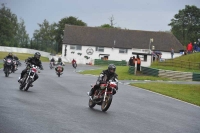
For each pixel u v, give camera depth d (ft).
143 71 312.71
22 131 62.23
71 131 65.82
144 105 123.75
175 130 79.30
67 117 81.46
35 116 78.59
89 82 210.79
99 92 99.19
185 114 111.55
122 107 111.96
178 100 155.94
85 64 602.03
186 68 344.28
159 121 90.43
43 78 219.61
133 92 170.91
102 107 98.63
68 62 613.93
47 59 607.78
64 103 107.24
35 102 102.53
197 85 226.79
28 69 134.41
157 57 434.30
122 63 588.91
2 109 84.33
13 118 73.82
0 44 644.69
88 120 80.12
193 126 88.48
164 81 264.72
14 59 256.73
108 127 73.87
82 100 120.06
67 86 174.09
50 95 126.82
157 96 163.12
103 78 99.40
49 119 76.48
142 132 72.49
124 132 70.28
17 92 125.18
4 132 60.23
